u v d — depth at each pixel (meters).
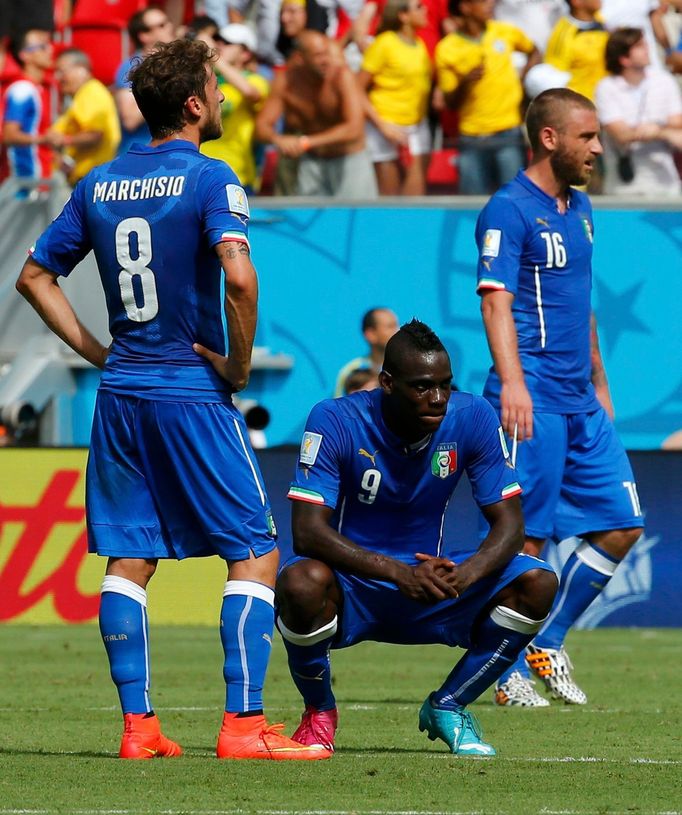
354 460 16.64
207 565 39.88
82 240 17.05
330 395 45.50
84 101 45.47
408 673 29.78
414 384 15.98
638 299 44.72
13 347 47.28
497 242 23.30
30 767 15.66
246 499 16.30
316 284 45.25
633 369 44.88
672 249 44.62
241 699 16.47
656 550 39.38
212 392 16.31
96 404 16.66
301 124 44.47
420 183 44.62
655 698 24.94
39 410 45.69
